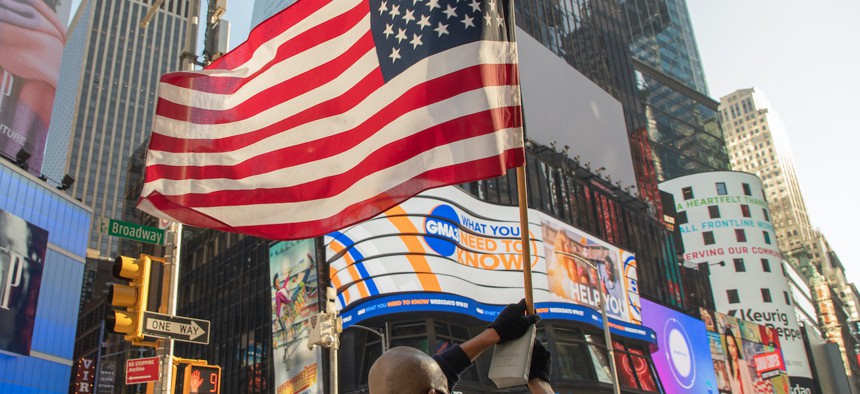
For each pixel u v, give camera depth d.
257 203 8.48
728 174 106.00
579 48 90.81
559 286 57.41
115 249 166.62
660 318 72.88
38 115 80.38
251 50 9.58
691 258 102.31
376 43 8.12
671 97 125.25
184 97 9.30
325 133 8.33
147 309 12.23
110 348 98.00
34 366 63.75
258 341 62.94
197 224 8.71
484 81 6.95
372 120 7.79
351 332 49.66
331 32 8.84
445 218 52.44
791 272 121.25
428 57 7.39
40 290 65.62
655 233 83.88
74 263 70.81
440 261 50.72
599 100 83.94
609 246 66.25
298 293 55.88
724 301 98.75
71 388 107.88
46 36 83.81
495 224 55.94
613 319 61.94
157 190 8.84
